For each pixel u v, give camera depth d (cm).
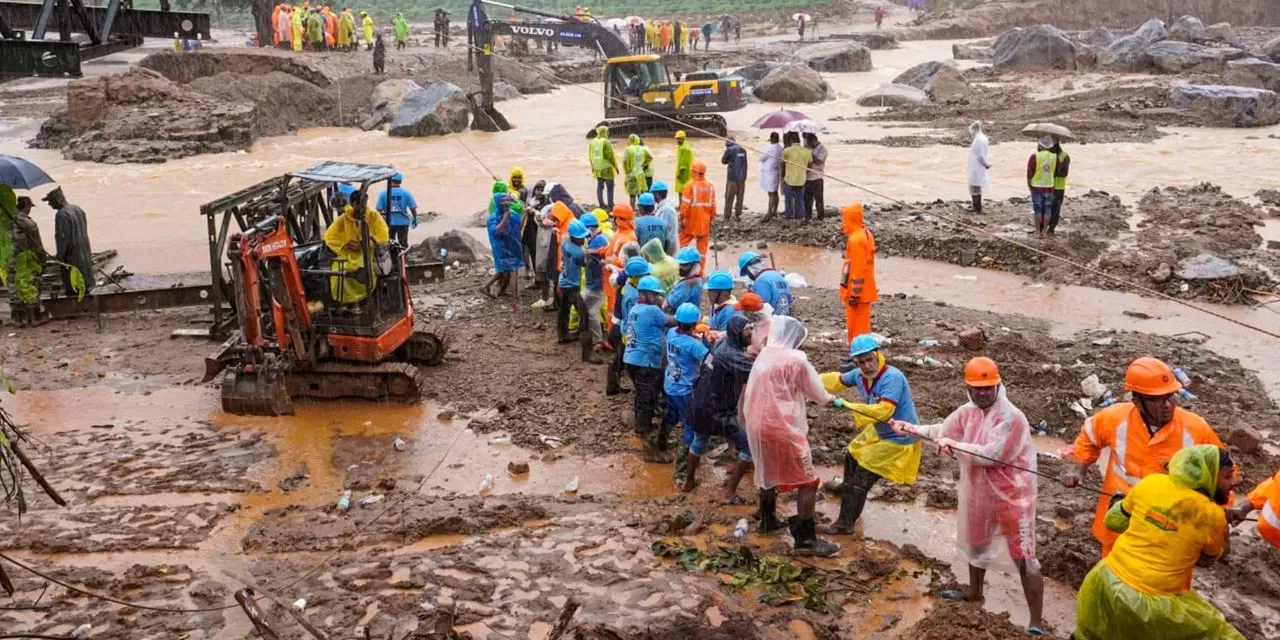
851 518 929
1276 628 788
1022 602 827
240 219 1406
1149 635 633
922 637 766
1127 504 653
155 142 3550
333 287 1260
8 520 967
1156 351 1377
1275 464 1066
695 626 775
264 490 1039
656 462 1095
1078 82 4844
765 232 2148
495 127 3997
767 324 973
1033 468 769
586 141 3691
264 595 836
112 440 1165
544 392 1292
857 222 1323
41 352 1477
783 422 873
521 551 902
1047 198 1936
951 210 2231
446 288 1786
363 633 777
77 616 808
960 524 798
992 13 9050
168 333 1564
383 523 957
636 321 1101
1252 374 1323
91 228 2445
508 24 4331
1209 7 9119
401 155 3484
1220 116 3722
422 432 1181
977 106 4312
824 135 3694
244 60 4578
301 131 4222
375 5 10625
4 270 473
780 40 8181
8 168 1555
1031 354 1376
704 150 3488
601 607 810
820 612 806
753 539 930
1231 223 2080
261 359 1220
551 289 1688
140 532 947
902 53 7750
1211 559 637
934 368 1325
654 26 6881
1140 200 2352
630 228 1425
